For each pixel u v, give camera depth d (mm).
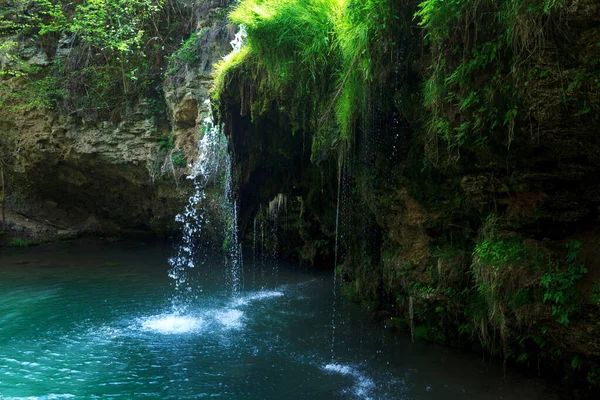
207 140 13508
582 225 4938
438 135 5559
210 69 13484
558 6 3809
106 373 6211
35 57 16203
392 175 7023
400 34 5891
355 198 8695
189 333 7699
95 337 7574
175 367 6352
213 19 14188
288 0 7137
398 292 7453
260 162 9648
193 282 11203
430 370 5957
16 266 13156
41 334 7742
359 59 6250
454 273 6285
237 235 11391
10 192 17703
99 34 14984
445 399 5242
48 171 16859
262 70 8086
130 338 7512
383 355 6492
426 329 7008
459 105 4902
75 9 15781
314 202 10422
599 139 4312
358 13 5805
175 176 14266
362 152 7258
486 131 4891
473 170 5523
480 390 5383
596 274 4605
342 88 6832
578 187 4836
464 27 4621
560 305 4734
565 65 4020
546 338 5207
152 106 15078
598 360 4715
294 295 9898
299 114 7973
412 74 6145
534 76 4156
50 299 9883
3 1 16406
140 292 10359
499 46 4344
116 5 14852
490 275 5312
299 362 6402
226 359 6594
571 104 4109
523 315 5051
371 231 8414
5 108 16391
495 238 5457
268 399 5402
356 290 9078
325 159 8367
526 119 4480
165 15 15672
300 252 13242
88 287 10836
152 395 5566
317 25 7035
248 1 7742
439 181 6484
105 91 15477
